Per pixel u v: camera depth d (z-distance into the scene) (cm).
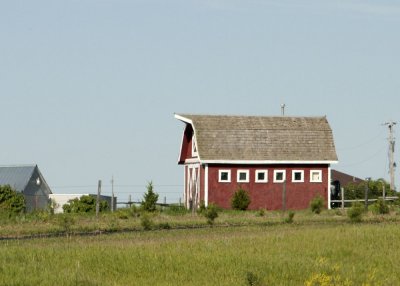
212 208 10294
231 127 15850
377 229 7462
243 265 5328
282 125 16162
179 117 16162
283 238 6781
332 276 5041
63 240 7525
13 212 11994
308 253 5972
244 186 15488
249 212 13225
